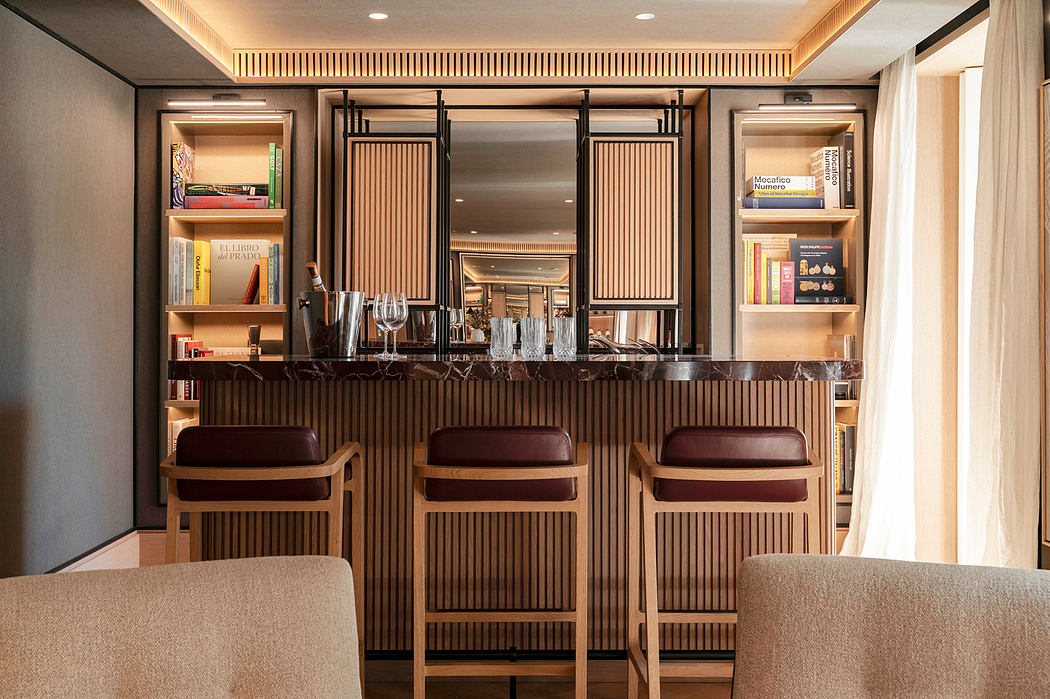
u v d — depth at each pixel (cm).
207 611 109
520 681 291
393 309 283
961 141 422
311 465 221
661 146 460
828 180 453
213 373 250
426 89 450
